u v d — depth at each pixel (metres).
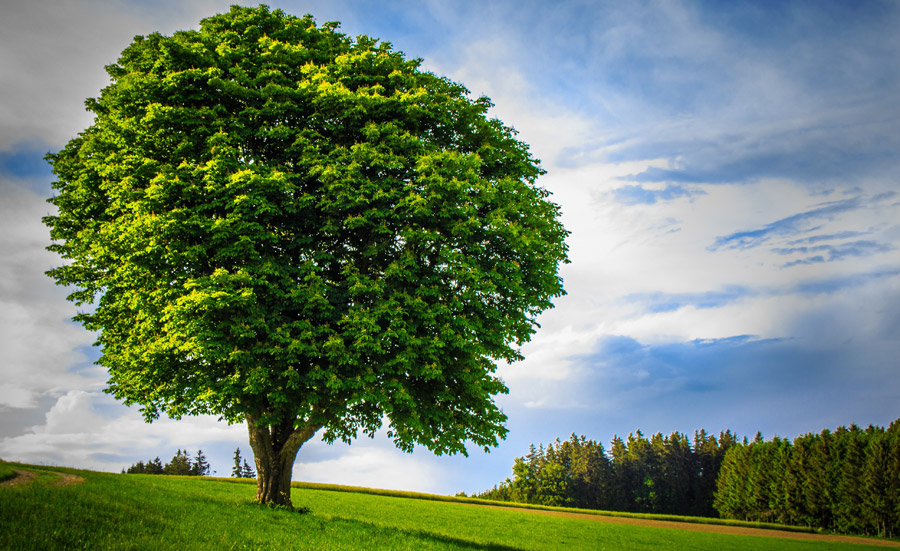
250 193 16.67
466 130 21.55
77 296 21.61
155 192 16.22
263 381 15.65
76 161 21.12
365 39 21.92
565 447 140.12
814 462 90.31
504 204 19.86
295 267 18.12
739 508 107.31
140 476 31.36
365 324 16.36
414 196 17.39
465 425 19.52
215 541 11.74
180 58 18.50
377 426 19.14
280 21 21.06
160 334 17.81
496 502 59.50
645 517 61.44
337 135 19.19
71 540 9.97
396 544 15.08
